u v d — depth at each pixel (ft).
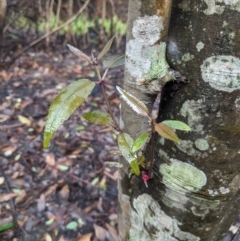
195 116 0.74
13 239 1.87
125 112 0.87
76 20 4.04
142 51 0.74
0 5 3.39
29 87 3.28
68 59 3.88
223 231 1.05
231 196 0.85
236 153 0.77
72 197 2.15
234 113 0.71
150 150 0.86
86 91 0.71
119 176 1.06
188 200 0.86
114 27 4.07
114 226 1.96
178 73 0.73
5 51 3.76
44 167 2.35
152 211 0.96
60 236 1.90
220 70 0.68
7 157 2.41
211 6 0.65
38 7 3.82
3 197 2.11
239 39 0.65
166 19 0.70
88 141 2.59
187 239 0.93
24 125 2.73
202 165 0.79
